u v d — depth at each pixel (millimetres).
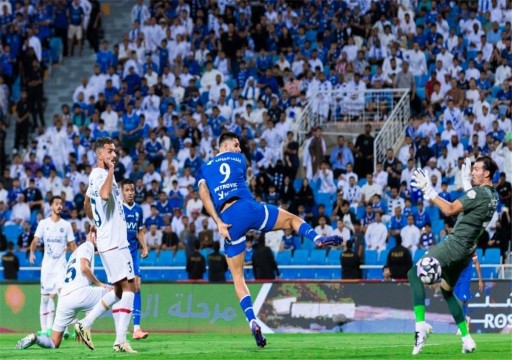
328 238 33156
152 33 86812
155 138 77500
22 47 87438
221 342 42500
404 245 64750
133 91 83688
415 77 80875
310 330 54688
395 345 37062
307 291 55125
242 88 81938
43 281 48219
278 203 70750
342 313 54438
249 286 56000
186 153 76062
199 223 69500
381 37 83000
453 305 31078
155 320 57062
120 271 34062
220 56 84625
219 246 64000
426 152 71688
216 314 56094
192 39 87062
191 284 56906
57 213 48531
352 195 71000
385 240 65250
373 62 82312
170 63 85625
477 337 46438
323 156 74438
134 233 43438
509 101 76062
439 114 77625
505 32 80000
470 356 29594
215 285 56438
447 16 84812
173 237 68062
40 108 84812
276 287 55625
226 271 66000
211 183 34031
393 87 79562
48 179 76000
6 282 59125
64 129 80125
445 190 67312
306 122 79438
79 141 79188
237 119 77312
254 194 71438
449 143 72188
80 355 32125
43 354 32750
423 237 63719
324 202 72125
